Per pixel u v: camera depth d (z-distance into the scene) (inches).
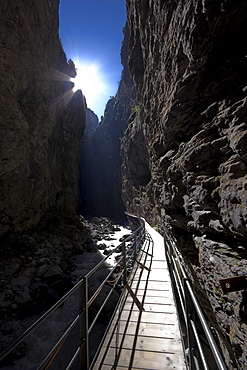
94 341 231.3
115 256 533.0
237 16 125.9
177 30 197.8
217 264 135.6
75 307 300.5
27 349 227.1
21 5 499.2
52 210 829.2
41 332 252.8
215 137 145.9
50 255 482.0
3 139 422.3
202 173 152.0
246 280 95.7
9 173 443.8
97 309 264.4
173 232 259.4
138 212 1023.6
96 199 1993.1
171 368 101.8
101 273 415.8
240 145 106.9
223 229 130.0
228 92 139.4
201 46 155.1
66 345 235.5
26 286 334.0
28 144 538.6
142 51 489.4
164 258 305.0
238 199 105.8
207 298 180.2
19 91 503.8
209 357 187.6
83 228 888.9
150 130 444.5
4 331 237.8
